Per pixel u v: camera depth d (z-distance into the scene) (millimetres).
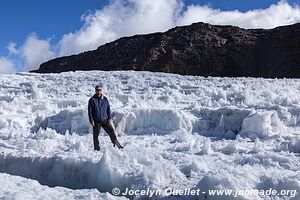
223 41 76062
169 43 76875
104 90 22422
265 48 72125
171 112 14281
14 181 8359
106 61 75375
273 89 20484
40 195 7414
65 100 18812
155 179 7922
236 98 18547
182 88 22625
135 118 14414
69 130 14875
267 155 9164
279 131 12695
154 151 10555
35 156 10477
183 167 8727
